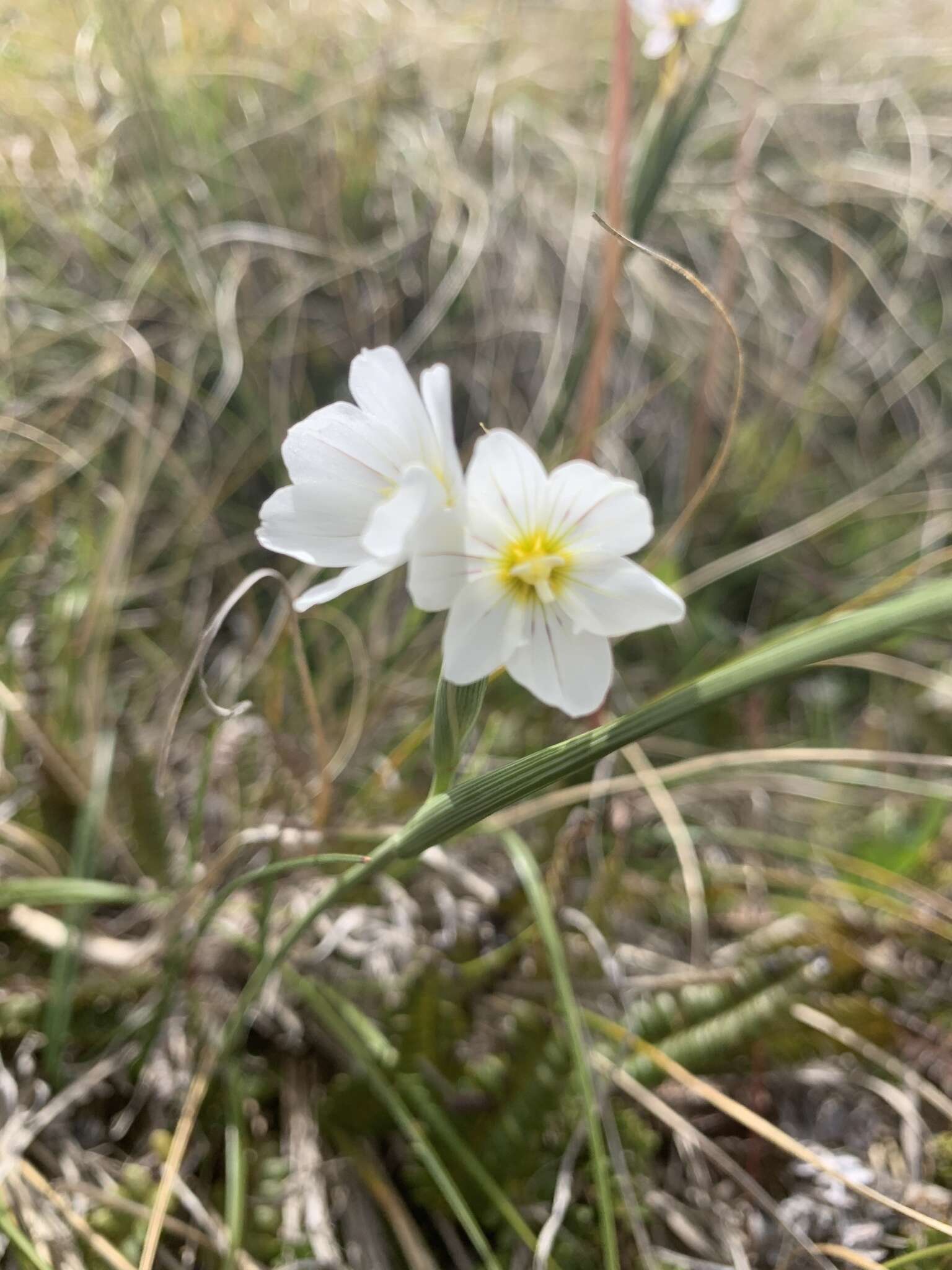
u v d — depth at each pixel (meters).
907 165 0.30
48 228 0.23
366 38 0.28
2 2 0.25
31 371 0.22
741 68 0.30
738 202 0.24
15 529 0.20
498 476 0.09
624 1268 0.14
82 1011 0.15
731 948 0.18
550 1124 0.14
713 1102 0.14
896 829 0.21
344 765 0.18
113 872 0.18
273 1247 0.13
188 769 0.19
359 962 0.17
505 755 0.20
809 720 0.23
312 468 0.09
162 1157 0.14
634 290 0.27
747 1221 0.15
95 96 0.23
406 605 0.22
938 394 0.28
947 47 0.32
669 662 0.23
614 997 0.16
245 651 0.21
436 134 0.27
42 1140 0.14
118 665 0.20
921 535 0.26
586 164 0.27
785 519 0.26
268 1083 0.15
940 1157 0.15
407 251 0.26
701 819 0.21
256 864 0.17
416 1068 0.14
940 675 0.23
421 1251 0.14
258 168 0.25
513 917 0.17
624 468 0.25
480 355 0.26
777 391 0.27
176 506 0.22
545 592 0.09
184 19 0.26
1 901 0.14
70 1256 0.13
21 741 0.18
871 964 0.17
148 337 0.23
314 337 0.25
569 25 0.31
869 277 0.27
